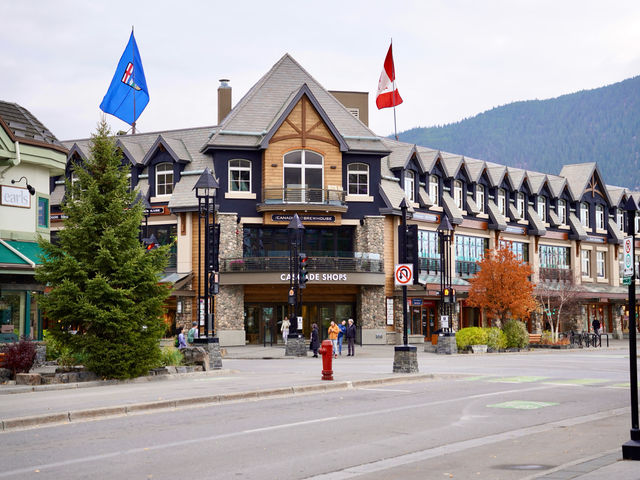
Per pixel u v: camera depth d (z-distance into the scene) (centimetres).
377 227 5050
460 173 5869
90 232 2206
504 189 6344
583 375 2559
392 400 1758
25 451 1091
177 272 4894
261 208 4828
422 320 5372
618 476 873
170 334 4928
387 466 1008
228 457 1055
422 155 5644
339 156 4972
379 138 5172
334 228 5081
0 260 2381
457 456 1081
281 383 2036
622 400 1800
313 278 4788
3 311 2442
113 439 1193
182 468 980
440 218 5597
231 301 4803
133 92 5488
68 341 2162
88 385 2059
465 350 4241
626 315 7500
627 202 1079
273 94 5234
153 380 2255
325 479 925
